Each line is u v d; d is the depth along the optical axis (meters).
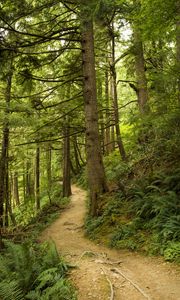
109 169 21.09
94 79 14.03
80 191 29.08
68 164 27.36
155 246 8.46
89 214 14.05
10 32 11.65
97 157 14.02
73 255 9.13
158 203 9.98
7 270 7.55
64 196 26.86
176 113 11.25
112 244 9.98
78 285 6.71
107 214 12.39
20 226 19.34
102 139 32.00
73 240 12.14
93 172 13.95
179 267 7.16
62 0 11.27
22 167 33.28
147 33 10.49
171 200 9.75
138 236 9.52
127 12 13.71
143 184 12.42
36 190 28.20
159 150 14.49
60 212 20.53
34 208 28.45
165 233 8.37
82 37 13.99
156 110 12.16
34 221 19.56
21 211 28.69
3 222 18.70
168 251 7.85
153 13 9.58
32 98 15.16
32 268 7.36
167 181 10.83
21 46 11.73
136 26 10.73
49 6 11.52
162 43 13.77
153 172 12.87
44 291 6.48
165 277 6.88
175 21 10.18
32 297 6.26
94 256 8.95
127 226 10.38
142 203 10.97
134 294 6.19
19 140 20.67
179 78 10.73
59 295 6.20
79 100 17.86
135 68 19.83
